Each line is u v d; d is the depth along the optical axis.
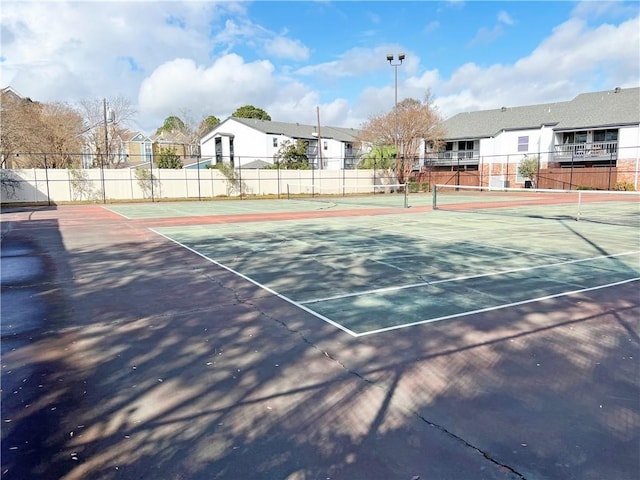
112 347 4.16
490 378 3.45
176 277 7.09
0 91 33.28
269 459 2.47
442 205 24.98
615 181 37.31
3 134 31.02
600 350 4.00
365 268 7.68
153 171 31.48
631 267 7.64
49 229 14.38
